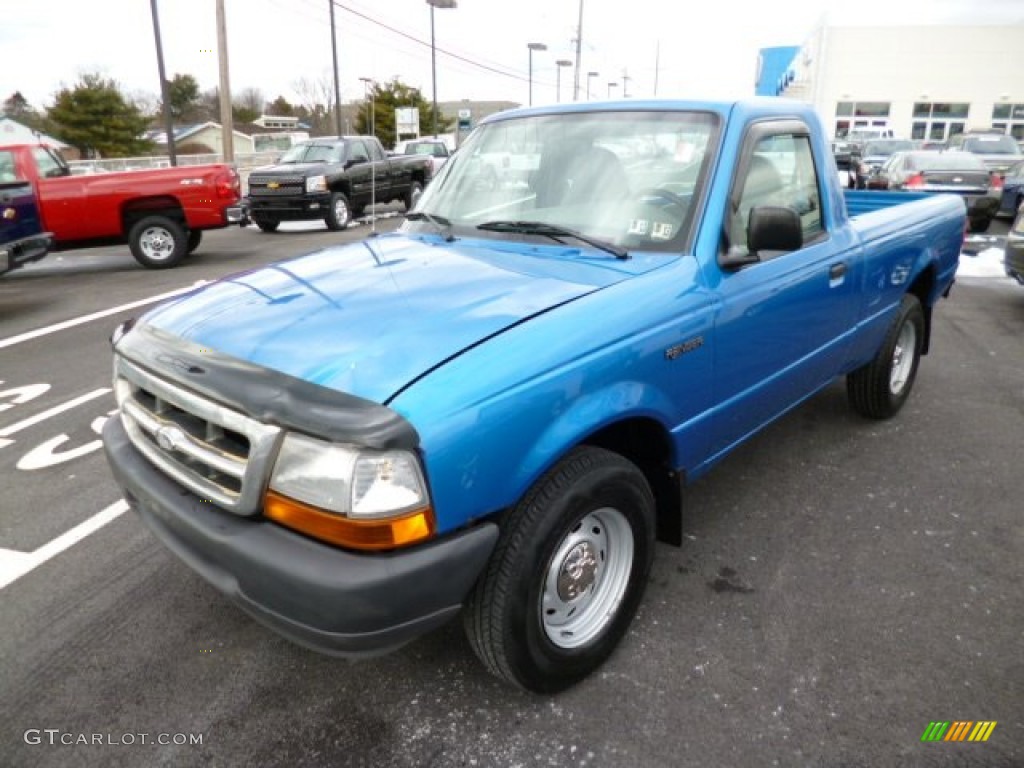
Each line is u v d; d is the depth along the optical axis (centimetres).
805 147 339
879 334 424
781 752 222
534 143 326
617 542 251
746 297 283
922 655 262
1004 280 956
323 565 184
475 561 196
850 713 236
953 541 337
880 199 553
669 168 289
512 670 224
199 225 1141
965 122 3825
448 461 186
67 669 262
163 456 229
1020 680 250
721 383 280
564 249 279
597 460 230
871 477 399
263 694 249
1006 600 293
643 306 241
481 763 220
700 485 392
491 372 198
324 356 202
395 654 267
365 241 323
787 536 342
